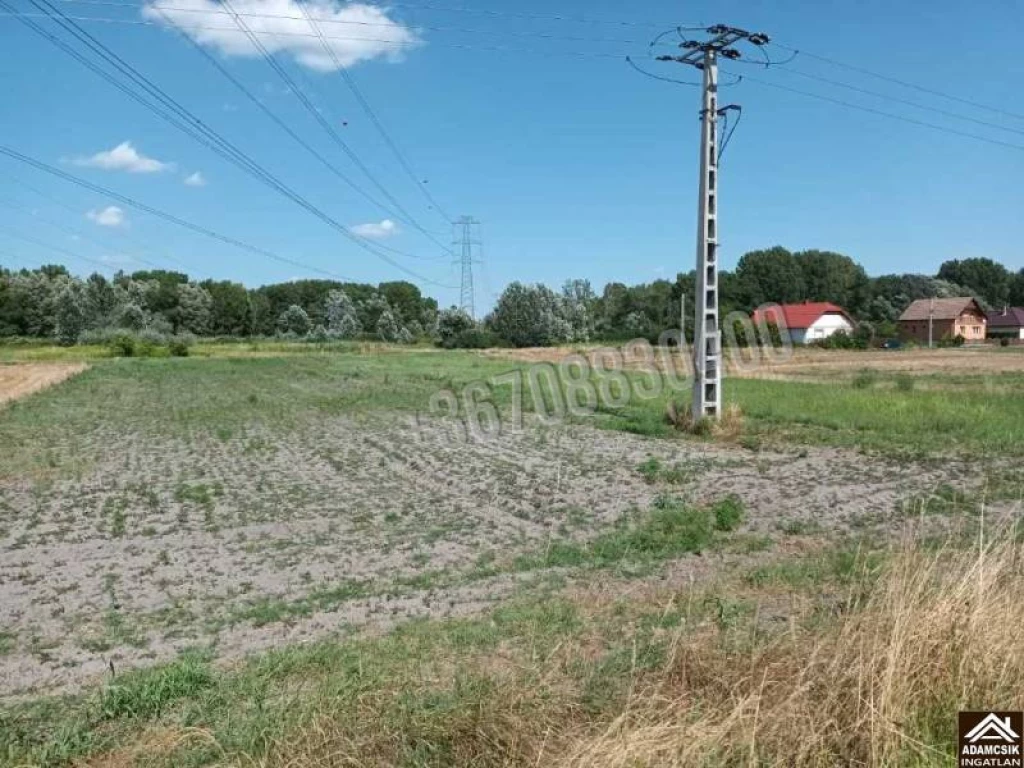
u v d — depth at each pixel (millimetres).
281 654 6062
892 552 7164
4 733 4957
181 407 27062
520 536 10312
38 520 11523
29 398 29953
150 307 91500
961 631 4484
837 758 3998
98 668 6309
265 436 20188
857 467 14688
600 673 5199
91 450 18000
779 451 16703
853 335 77438
